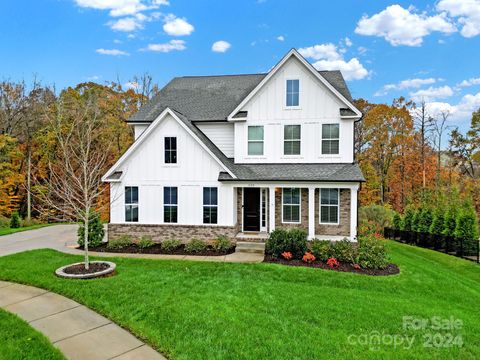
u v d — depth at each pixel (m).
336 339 6.15
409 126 36.91
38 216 30.97
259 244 14.23
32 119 30.55
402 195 37.12
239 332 6.23
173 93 19.72
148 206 15.43
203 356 5.41
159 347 5.72
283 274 10.59
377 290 9.84
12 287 8.76
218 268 10.99
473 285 11.62
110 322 6.75
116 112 32.91
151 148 15.32
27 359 5.31
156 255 13.23
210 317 6.84
